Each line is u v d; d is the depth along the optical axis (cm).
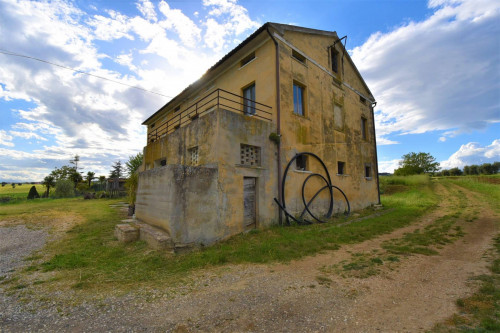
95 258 603
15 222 1080
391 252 611
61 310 346
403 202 1744
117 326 300
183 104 1623
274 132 957
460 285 403
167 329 292
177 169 659
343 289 401
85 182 4469
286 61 1030
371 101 1820
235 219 793
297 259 571
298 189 1043
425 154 5716
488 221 962
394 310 331
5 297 395
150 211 816
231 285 424
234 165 809
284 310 333
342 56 1474
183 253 621
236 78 1157
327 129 1264
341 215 1253
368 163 1655
